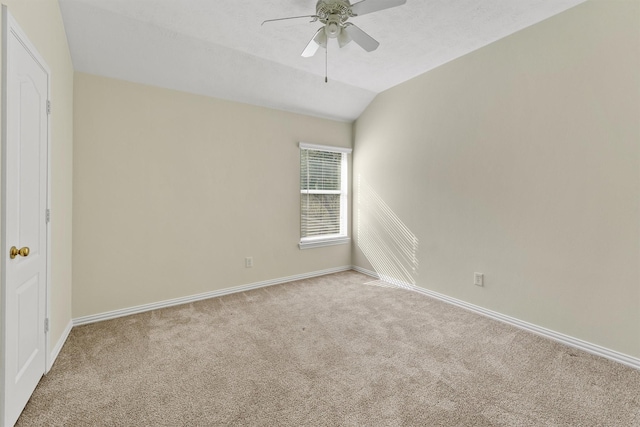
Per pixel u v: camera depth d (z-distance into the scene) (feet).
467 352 7.02
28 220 5.14
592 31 6.78
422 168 11.08
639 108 6.16
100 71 8.68
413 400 5.32
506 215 8.55
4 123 4.28
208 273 10.82
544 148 7.68
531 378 5.99
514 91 8.27
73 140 8.35
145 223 9.55
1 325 4.29
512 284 8.46
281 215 12.59
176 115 10.03
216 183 10.89
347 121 14.39
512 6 7.12
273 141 12.26
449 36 8.48
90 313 8.70
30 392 5.26
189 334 7.95
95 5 7.06
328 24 6.47
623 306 6.48
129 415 4.94
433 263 10.76
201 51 9.01
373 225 13.47
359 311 9.56
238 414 4.97
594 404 5.22
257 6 7.16
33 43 5.35
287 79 11.00
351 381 5.89
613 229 6.58
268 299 10.69
